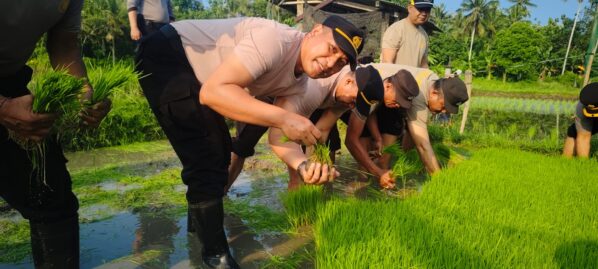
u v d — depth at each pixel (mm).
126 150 6512
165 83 2482
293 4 18531
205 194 2498
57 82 1772
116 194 4035
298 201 3561
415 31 5762
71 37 2211
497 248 2625
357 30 2293
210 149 2494
